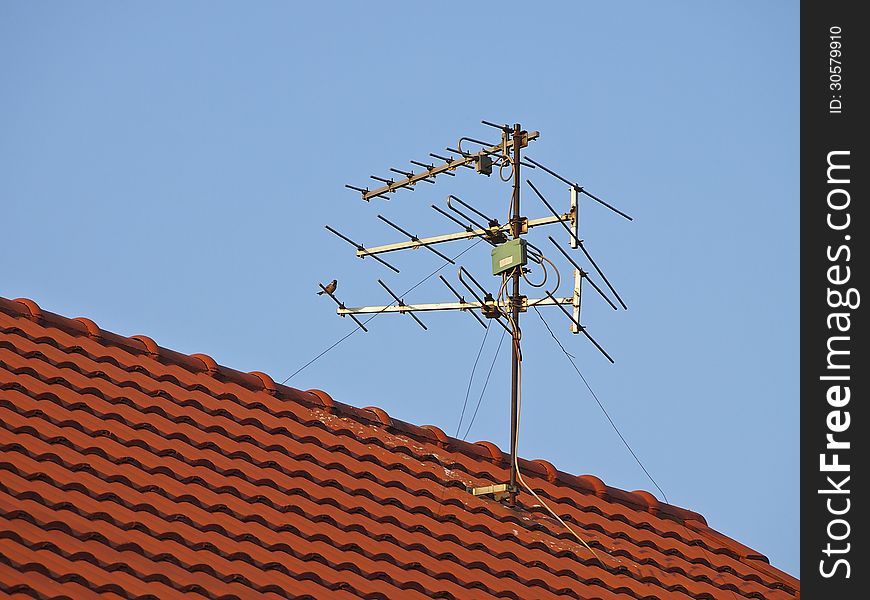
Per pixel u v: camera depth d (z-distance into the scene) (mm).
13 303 38438
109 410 35031
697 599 35281
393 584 31188
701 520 40156
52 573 27406
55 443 32719
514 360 36531
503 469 39219
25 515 29109
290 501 33531
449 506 35844
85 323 38906
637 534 37969
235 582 29297
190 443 34781
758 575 37656
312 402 39125
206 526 31172
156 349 38719
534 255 35438
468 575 32750
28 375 35469
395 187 36562
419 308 36438
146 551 29391
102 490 31297
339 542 32312
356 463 36500
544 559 34781
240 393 38250
